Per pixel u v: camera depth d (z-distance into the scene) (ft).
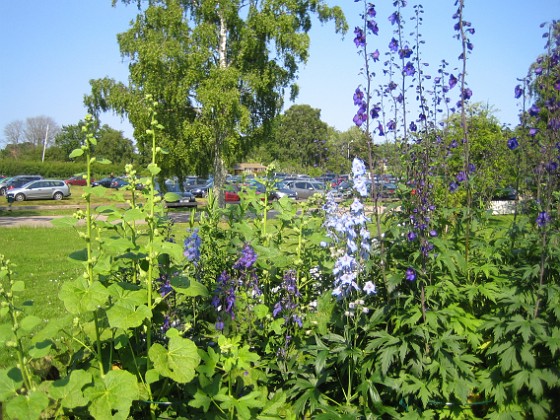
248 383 12.12
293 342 14.08
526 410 11.66
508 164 22.20
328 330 14.25
